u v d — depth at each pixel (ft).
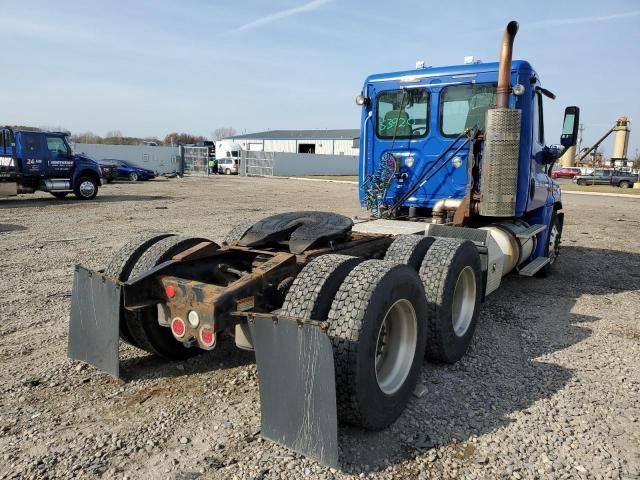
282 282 11.62
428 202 20.99
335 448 8.87
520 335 16.79
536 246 23.71
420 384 12.89
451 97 20.22
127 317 12.66
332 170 184.34
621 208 66.59
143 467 9.28
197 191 81.66
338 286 10.44
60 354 14.34
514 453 10.00
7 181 55.77
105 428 10.58
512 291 22.72
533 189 21.11
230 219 44.96
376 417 10.26
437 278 13.39
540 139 22.18
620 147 196.34
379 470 9.32
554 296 21.93
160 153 152.76
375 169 22.30
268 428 9.57
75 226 39.65
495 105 18.99
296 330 9.07
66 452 9.71
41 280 22.53
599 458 9.90
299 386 9.11
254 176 152.56
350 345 9.60
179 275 12.28
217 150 177.37
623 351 15.44
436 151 20.72
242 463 9.43
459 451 10.02
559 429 10.90
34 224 40.55
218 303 10.11
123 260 12.93
